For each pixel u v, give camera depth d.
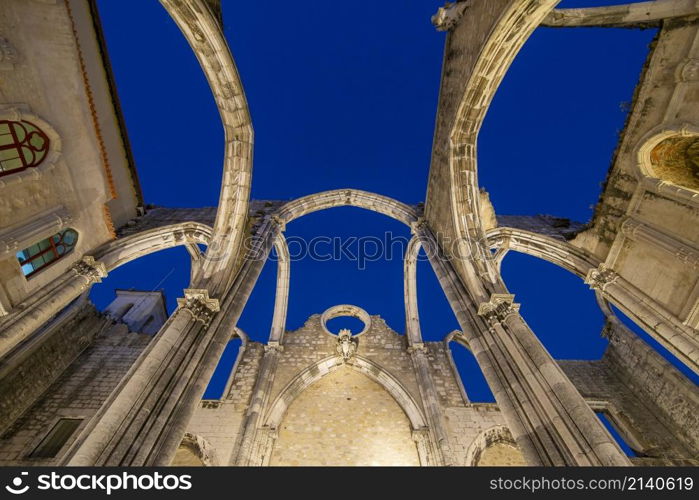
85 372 12.11
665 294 8.30
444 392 12.79
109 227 9.83
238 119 9.50
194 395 5.95
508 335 6.73
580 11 8.77
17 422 10.32
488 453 11.13
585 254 10.93
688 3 7.35
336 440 11.52
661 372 11.57
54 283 8.06
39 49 7.18
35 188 7.32
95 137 8.80
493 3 7.36
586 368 13.74
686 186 8.60
